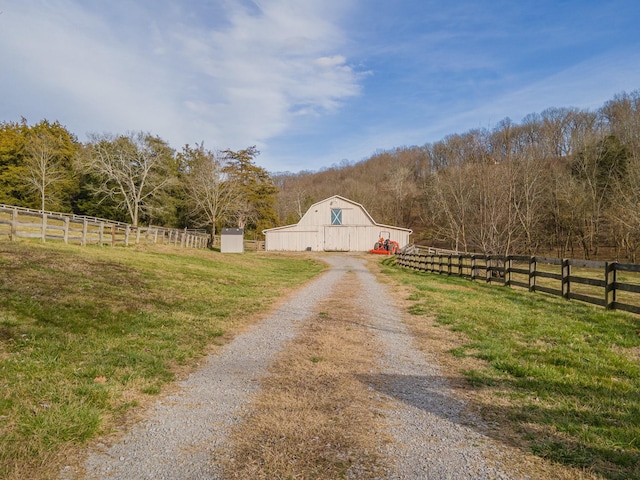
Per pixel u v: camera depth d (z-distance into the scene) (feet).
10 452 9.99
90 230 89.81
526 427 12.17
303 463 10.25
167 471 9.82
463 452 10.81
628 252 125.70
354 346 21.95
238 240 118.73
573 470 9.81
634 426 11.78
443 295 38.42
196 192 141.49
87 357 17.53
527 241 130.41
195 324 26.04
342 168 369.30
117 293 31.09
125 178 145.59
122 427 12.14
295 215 233.55
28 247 45.24
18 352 16.83
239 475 9.68
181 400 14.37
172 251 78.28
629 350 19.66
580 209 141.90
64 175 160.15
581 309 29.78
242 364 18.80
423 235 222.69
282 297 40.24
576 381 15.75
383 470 9.95
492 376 16.81
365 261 109.70
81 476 9.52
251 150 158.71
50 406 12.51
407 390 15.49
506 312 29.32
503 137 147.74
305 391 15.39
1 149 150.30
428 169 281.54
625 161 136.46
